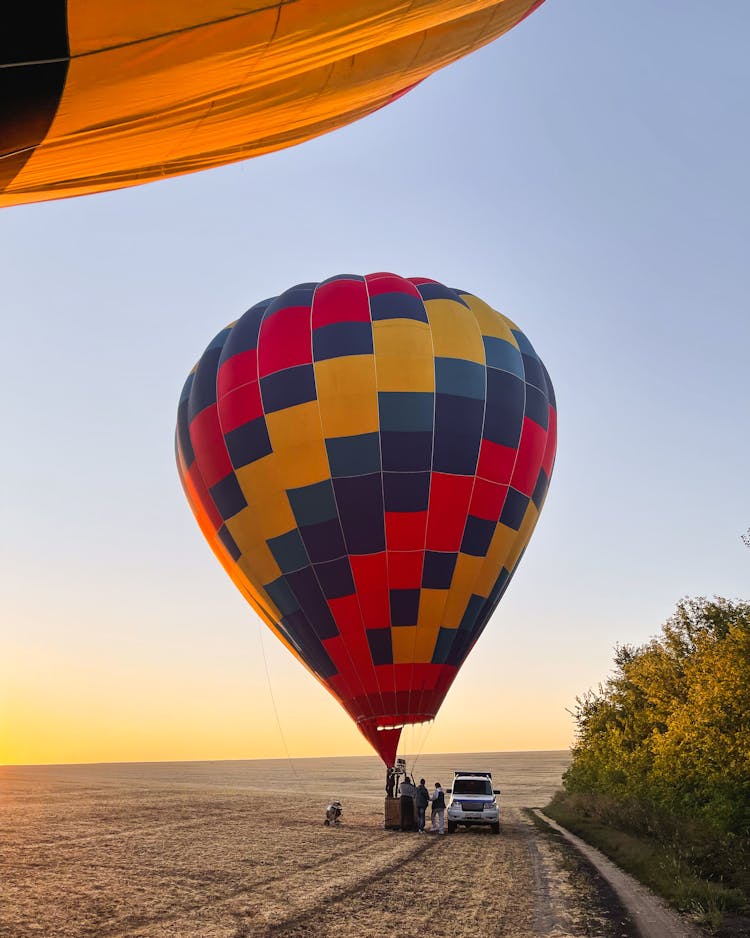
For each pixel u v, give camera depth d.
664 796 23.53
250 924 11.83
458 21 10.37
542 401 26.62
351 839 24.00
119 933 11.28
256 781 102.69
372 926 11.66
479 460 24.38
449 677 24.77
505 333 26.77
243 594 26.84
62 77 6.65
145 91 7.26
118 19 6.32
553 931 11.34
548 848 21.70
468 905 13.27
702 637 23.20
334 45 7.98
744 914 12.41
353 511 23.66
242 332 26.02
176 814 36.09
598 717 37.34
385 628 23.86
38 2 5.92
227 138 9.15
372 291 25.97
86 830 27.47
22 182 8.25
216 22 6.79
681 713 21.72
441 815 25.89
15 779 109.06
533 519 26.36
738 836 18.33
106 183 9.15
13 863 18.70
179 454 27.77
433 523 23.81
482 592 24.83
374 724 24.38
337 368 24.09
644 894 14.38
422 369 24.34
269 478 24.14
